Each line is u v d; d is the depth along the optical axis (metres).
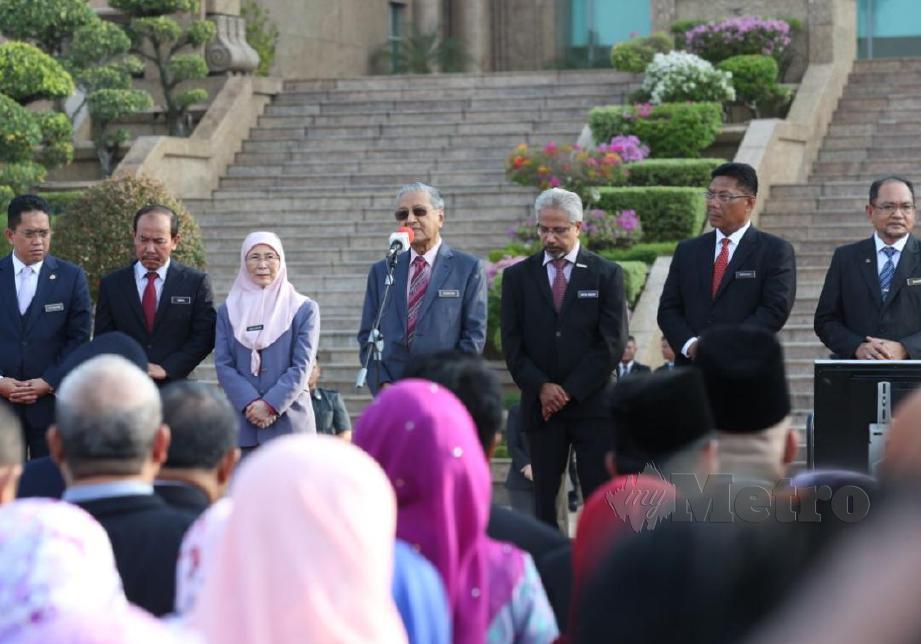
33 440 9.80
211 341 9.84
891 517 1.72
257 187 23.33
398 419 3.65
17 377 9.77
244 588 2.48
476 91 25.41
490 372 4.51
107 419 4.24
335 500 2.50
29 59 20.16
